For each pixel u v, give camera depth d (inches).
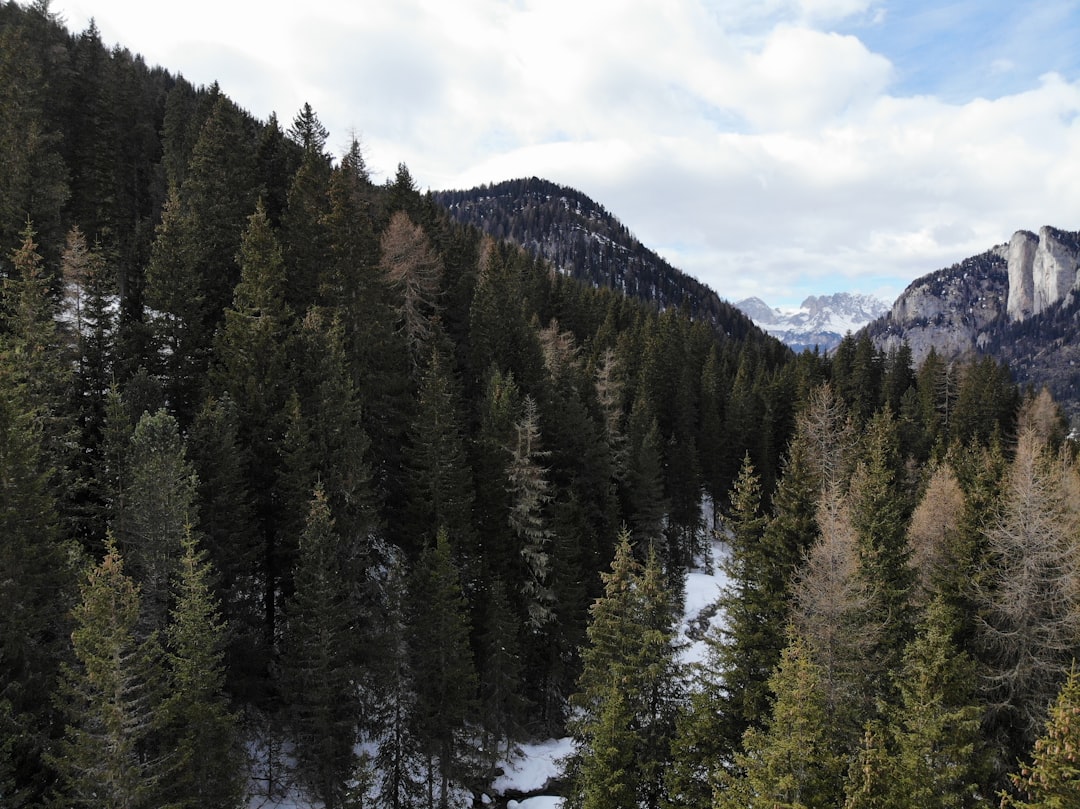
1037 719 831.7
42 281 1187.3
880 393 3892.7
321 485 1088.8
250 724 1087.6
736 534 1105.4
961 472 1755.7
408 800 1118.4
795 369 3917.3
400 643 1130.7
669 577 2012.8
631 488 2092.8
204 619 815.7
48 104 2231.8
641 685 907.4
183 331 1457.9
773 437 3043.8
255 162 2199.8
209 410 1138.0
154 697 756.6
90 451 1091.3
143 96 3147.1
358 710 1073.5
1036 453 1300.4
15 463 801.6
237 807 852.0
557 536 1509.6
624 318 4498.0
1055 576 887.7
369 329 1604.3
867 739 611.5
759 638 909.2
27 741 725.9
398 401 1572.3
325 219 1710.1
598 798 811.4
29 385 1008.9
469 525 1407.5
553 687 1512.1
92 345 1320.1
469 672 1150.3
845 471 1943.9
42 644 823.7
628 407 2785.4
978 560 999.6
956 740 679.1
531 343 2148.1
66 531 957.8
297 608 999.0
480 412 1788.9
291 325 1550.2
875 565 1024.2
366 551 1247.5
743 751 848.9
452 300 2262.6
